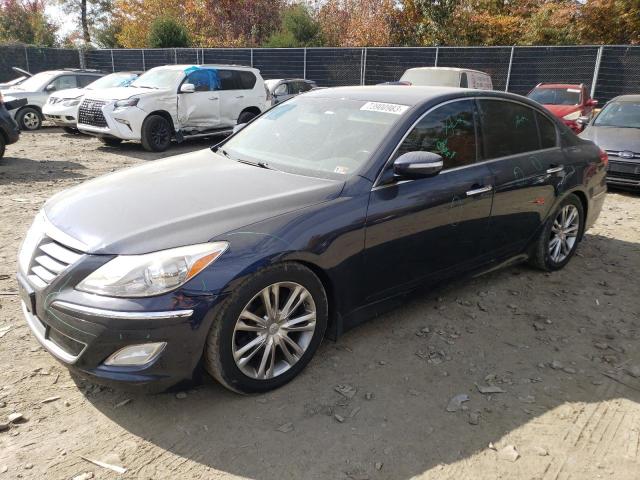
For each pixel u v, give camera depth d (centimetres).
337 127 375
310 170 346
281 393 299
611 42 2298
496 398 303
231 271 264
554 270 497
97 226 278
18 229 570
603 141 849
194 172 352
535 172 435
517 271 497
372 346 352
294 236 287
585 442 270
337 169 340
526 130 446
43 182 816
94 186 338
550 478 245
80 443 256
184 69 1224
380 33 2605
